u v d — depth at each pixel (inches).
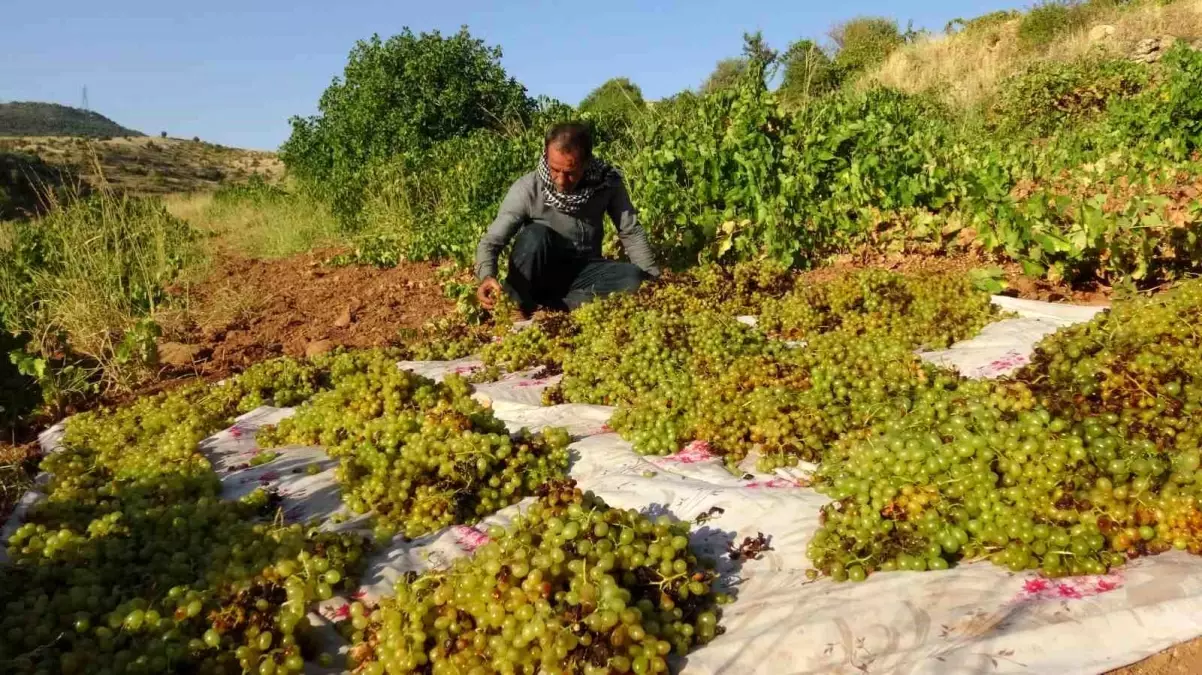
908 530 117.4
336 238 642.2
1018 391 131.3
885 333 214.8
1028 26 966.4
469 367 242.1
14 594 124.6
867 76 1010.7
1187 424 123.1
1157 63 780.0
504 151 536.4
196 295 422.0
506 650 102.7
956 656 95.2
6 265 382.9
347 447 179.0
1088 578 107.3
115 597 122.8
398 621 109.8
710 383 173.5
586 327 243.0
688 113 450.0
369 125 884.6
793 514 132.3
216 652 109.2
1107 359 133.7
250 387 228.4
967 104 811.4
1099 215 253.4
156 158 1792.6
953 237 330.3
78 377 253.4
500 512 148.6
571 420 189.5
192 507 149.7
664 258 341.7
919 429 131.6
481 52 903.1
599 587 105.7
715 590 117.6
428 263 470.3
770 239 326.0
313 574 122.1
